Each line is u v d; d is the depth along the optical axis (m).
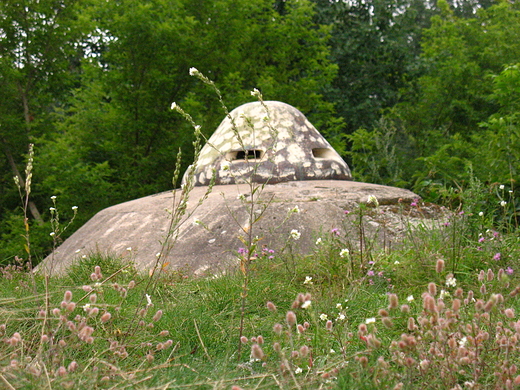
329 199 7.32
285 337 3.40
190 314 3.95
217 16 16.03
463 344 2.47
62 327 3.04
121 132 15.97
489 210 7.08
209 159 8.78
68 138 16.73
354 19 21.08
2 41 16.05
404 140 16.77
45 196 18.25
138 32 14.86
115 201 15.64
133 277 5.25
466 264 5.08
